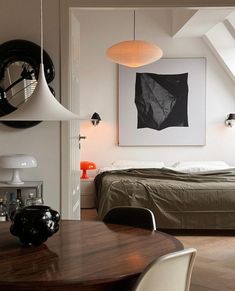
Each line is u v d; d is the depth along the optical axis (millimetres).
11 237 2188
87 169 6715
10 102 3793
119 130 7039
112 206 5086
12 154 3861
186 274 1809
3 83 3787
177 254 1678
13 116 2266
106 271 1651
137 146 7094
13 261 1781
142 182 5262
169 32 6996
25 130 3891
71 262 1764
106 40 6965
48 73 3787
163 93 7027
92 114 6980
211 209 5062
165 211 5055
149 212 2535
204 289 3426
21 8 3830
